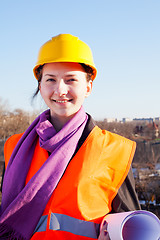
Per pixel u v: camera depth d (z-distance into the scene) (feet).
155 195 137.69
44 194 5.59
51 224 5.44
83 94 5.99
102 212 5.61
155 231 4.95
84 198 5.54
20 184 6.09
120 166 6.05
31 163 6.28
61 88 5.73
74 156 5.91
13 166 6.26
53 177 5.64
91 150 5.94
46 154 6.15
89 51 6.14
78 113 6.15
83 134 6.17
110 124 338.54
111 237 4.81
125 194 6.04
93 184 5.67
